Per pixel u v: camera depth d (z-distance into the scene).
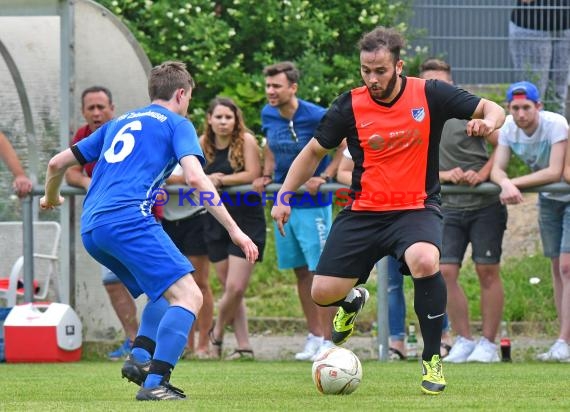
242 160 26.27
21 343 26.23
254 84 40.59
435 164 17.72
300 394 17.55
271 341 31.09
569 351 25.14
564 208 25.25
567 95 38.22
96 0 40.28
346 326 19.12
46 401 16.73
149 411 14.54
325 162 26.89
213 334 26.80
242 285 25.97
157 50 40.28
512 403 15.54
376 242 17.66
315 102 39.69
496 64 39.28
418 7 40.19
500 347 26.41
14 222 29.64
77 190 27.00
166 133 16.67
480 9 39.47
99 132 17.52
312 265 26.00
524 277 33.47
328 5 41.56
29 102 29.84
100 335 28.94
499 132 25.27
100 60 29.98
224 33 40.03
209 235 26.34
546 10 38.38
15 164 27.11
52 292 29.20
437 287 17.02
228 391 18.31
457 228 25.58
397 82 17.55
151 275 16.17
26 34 29.77
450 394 17.22
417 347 27.77
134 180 16.42
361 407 14.98
